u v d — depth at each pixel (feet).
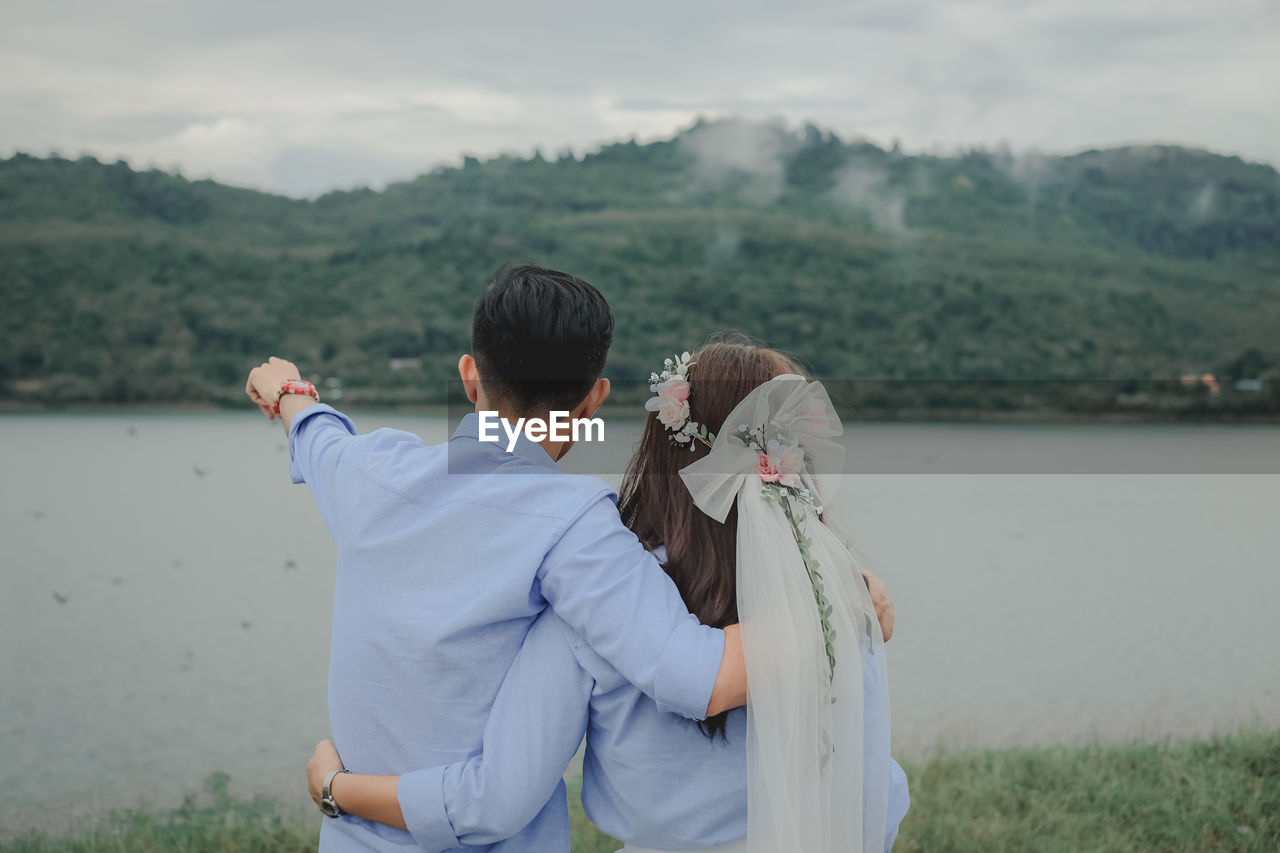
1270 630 31.37
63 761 17.85
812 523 4.95
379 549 4.83
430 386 260.83
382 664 4.78
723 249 349.20
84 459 126.72
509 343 4.90
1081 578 43.47
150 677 25.50
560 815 5.07
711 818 4.81
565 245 357.00
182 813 13.34
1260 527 63.62
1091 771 13.34
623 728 4.82
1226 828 11.01
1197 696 22.59
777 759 4.49
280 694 23.62
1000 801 12.37
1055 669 25.79
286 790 15.96
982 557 49.98
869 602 5.05
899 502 78.28
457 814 4.58
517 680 4.71
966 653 28.14
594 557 4.63
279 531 63.16
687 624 4.64
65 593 40.68
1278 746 13.99
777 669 4.51
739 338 5.47
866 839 4.95
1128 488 91.91
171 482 98.53
